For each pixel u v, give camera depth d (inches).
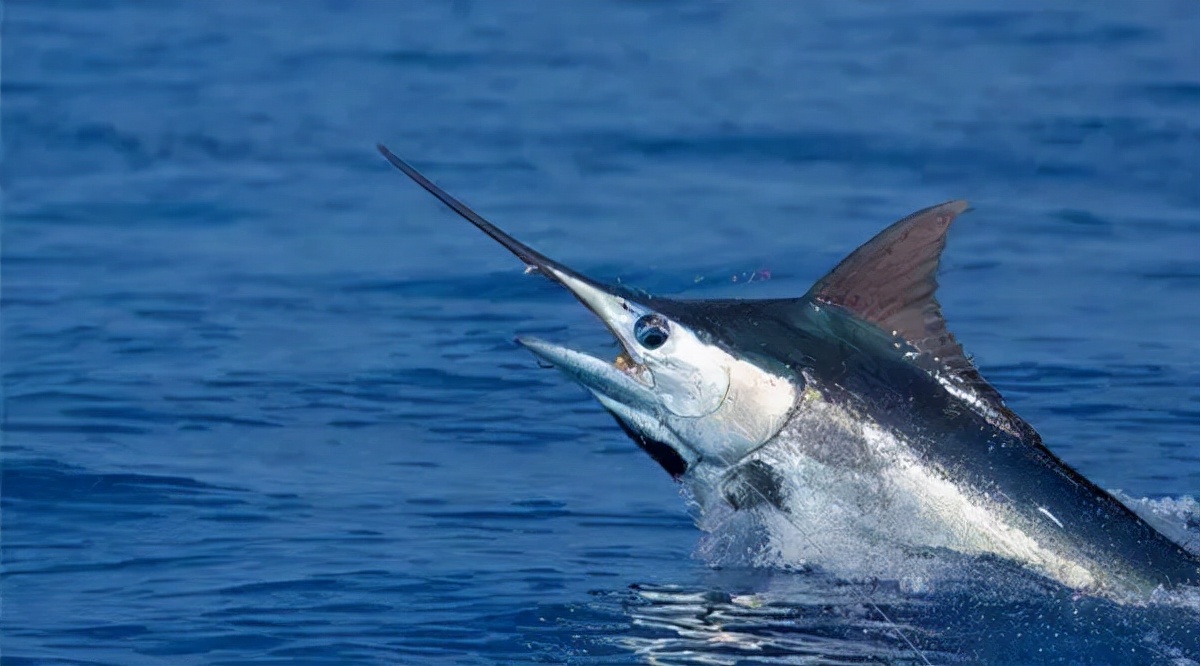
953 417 1063.0
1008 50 3083.2
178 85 2933.1
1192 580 1005.8
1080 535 1024.9
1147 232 2032.5
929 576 1053.8
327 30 3405.5
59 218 2149.4
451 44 3245.6
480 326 1688.0
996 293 1795.0
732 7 3560.5
